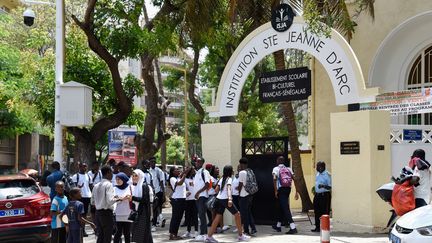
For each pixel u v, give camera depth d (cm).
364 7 1853
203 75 3562
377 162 1286
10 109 2495
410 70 1936
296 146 1905
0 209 1145
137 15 1866
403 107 1612
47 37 2820
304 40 1401
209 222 1519
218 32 2045
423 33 1866
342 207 1328
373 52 1953
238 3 1719
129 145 2541
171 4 1905
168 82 3769
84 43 2031
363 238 1193
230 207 1239
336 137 1349
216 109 1591
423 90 1568
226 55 2905
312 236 1289
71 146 3531
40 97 2016
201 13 1730
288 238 1259
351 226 1305
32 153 4491
